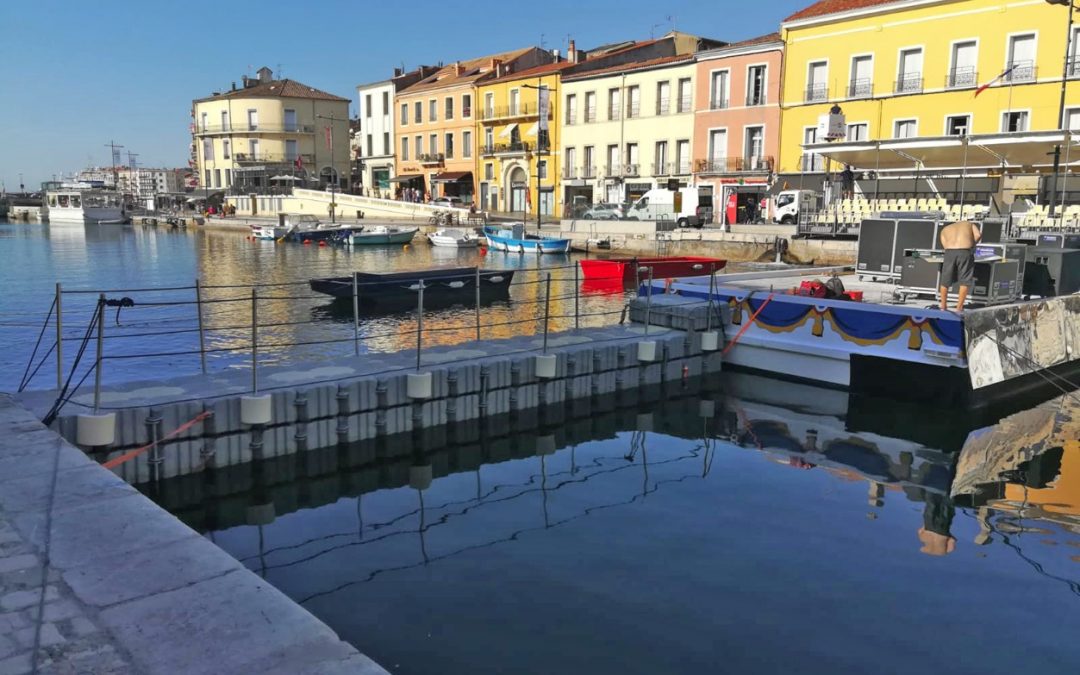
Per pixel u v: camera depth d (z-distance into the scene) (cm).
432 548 808
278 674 402
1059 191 3494
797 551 789
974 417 1349
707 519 882
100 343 931
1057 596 694
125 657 415
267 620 454
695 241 4144
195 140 9600
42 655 415
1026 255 1609
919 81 4175
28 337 2006
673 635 620
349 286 2525
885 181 3897
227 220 8000
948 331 1321
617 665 575
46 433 804
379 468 1117
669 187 5338
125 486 664
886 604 676
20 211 11906
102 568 516
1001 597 690
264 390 1055
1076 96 3684
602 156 5778
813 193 4159
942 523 873
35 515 600
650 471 1080
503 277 2886
